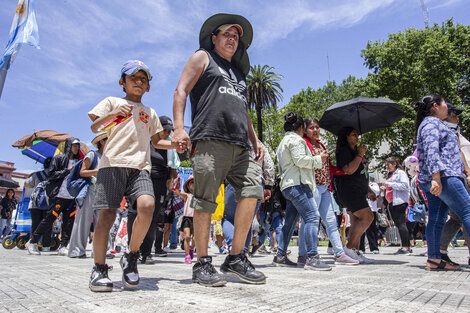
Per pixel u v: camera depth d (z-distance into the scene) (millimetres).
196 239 2369
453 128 4109
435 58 24656
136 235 2121
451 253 6203
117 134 2221
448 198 3232
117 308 1511
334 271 3346
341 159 4516
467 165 3855
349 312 1454
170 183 4699
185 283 2309
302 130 4094
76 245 5074
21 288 2082
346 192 4512
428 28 26391
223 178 2418
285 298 1751
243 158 2529
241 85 2664
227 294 1870
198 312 1429
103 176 2137
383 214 8820
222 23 2738
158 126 2529
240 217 2461
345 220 7156
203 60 2496
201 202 2348
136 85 2412
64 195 5719
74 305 1576
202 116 2398
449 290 2055
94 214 5559
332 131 5633
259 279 2297
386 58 26359
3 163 36750
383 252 7066
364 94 27000
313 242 3562
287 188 3773
